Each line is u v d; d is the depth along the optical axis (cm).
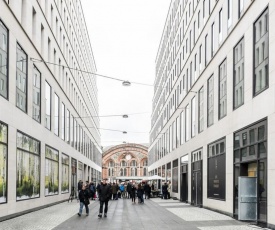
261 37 1723
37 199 2556
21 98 2175
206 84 2802
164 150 5575
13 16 1998
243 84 1959
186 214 2278
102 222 1820
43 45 2802
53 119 3158
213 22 2658
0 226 1642
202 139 2906
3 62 1856
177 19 4453
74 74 4553
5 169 1862
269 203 1584
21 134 2156
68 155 3978
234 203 2061
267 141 1616
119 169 11481
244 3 1984
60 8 3625
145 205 3166
